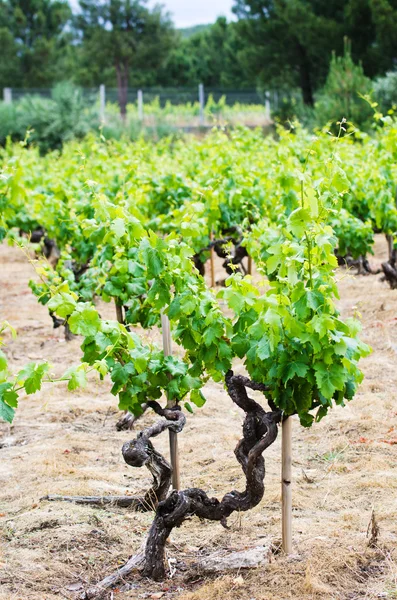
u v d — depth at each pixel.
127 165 10.59
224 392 7.04
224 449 5.69
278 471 5.26
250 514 4.64
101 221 4.91
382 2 26.11
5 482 5.27
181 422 4.15
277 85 32.22
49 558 4.15
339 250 9.48
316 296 3.62
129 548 4.28
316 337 3.55
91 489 5.04
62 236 9.54
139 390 4.02
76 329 3.75
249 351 3.75
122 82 40.97
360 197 10.41
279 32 29.80
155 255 4.04
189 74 50.44
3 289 12.45
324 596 3.67
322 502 4.75
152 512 4.73
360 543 4.15
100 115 31.86
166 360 4.13
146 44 39.56
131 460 3.92
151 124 34.84
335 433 5.87
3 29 40.53
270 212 9.66
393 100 21.97
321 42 28.22
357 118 21.56
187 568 4.05
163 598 3.76
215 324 3.91
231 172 9.88
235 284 3.83
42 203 9.73
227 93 38.75
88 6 39.16
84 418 6.59
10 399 3.39
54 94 31.09
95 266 7.10
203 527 4.54
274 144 14.54
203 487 5.05
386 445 5.56
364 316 9.04
